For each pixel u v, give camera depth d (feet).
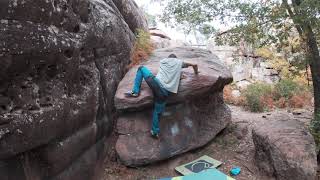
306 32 20.40
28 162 13.99
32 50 12.62
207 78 22.27
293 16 20.30
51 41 13.79
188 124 22.99
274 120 23.85
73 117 16.51
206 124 24.56
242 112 33.50
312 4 18.71
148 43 29.32
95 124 19.52
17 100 12.90
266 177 20.13
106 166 21.56
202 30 25.31
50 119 14.40
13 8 11.56
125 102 21.24
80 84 17.79
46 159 14.93
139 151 21.29
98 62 20.83
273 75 48.62
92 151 19.60
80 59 17.90
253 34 22.47
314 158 18.71
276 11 20.68
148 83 20.85
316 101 23.15
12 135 12.35
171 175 21.04
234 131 26.32
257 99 34.50
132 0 31.37
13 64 12.06
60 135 15.66
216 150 23.76
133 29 30.50
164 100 21.17
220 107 26.37
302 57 21.97
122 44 24.70
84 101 17.80
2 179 12.50
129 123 22.21
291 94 37.70
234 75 48.37
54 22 14.37
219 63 26.55
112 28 22.38
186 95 21.91
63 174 16.34
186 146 22.45
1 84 12.32
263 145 20.95
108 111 22.27
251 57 50.24
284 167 18.84
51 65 14.60
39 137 13.75
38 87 14.10
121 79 24.86
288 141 19.74
